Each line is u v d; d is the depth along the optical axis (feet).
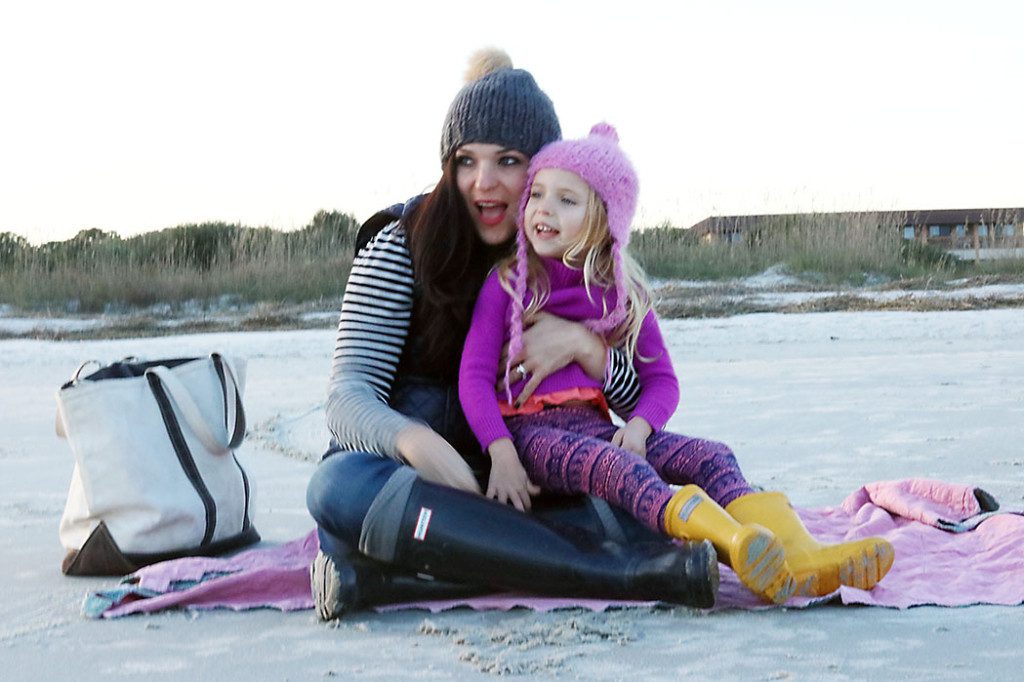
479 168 9.09
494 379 9.08
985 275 56.70
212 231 69.21
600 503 8.45
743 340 36.42
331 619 7.97
